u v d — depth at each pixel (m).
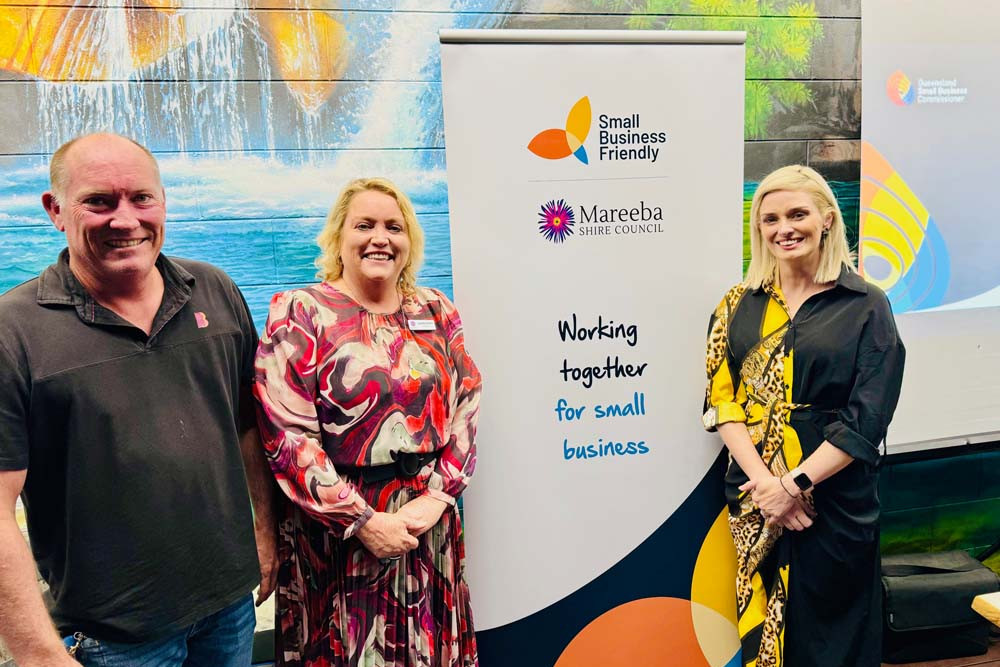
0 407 1.08
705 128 1.81
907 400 2.28
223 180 1.86
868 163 2.18
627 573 1.90
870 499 1.66
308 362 1.41
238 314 1.41
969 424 2.33
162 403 1.22
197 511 1.25
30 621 1.07
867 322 1.62
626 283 1.82
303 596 1.50
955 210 2.25
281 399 1.39
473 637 1.63
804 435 1.66
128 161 1.14
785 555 1.73
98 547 1.17
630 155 1.79
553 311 1.79
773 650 1.75
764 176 2.15
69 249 1.19
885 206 2.21
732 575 1.95
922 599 2.11
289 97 1.87
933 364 2.29
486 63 1.69
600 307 1.82
